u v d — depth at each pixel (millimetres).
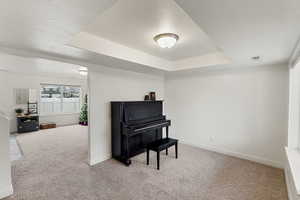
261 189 2100
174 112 4305
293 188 1615
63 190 2064
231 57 2305
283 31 1400
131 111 3162
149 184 2215
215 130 3531
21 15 1164
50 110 6316
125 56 2494
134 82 3654
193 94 3900
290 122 2443
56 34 1528
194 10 1075
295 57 2107
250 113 3037
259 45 1771
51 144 4051
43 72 5016
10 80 5227
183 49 2631
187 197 1939
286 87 2643
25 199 1876
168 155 3311
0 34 1522
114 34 2020
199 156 3240
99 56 2285
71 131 5539
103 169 2664
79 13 1150
